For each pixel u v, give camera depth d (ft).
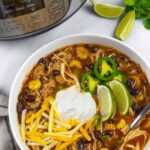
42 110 1.67
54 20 1.79
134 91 1.69
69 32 1.94
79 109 1.67
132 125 1.66
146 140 1.64
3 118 1.83
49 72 1.75
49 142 1.63
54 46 1.74
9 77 1.88
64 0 1.71
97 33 1.94
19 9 1.63
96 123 1.66
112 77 1.71
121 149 1.63
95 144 1.63
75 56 1.77
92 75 1.73
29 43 1.93
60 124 1.65
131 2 1.90
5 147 1.80
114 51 1.76
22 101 1.70
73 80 1.73
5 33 1.79
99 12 1.94
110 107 1.65
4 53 1.92
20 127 1.65
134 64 1.73
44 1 1.64
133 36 1.92
